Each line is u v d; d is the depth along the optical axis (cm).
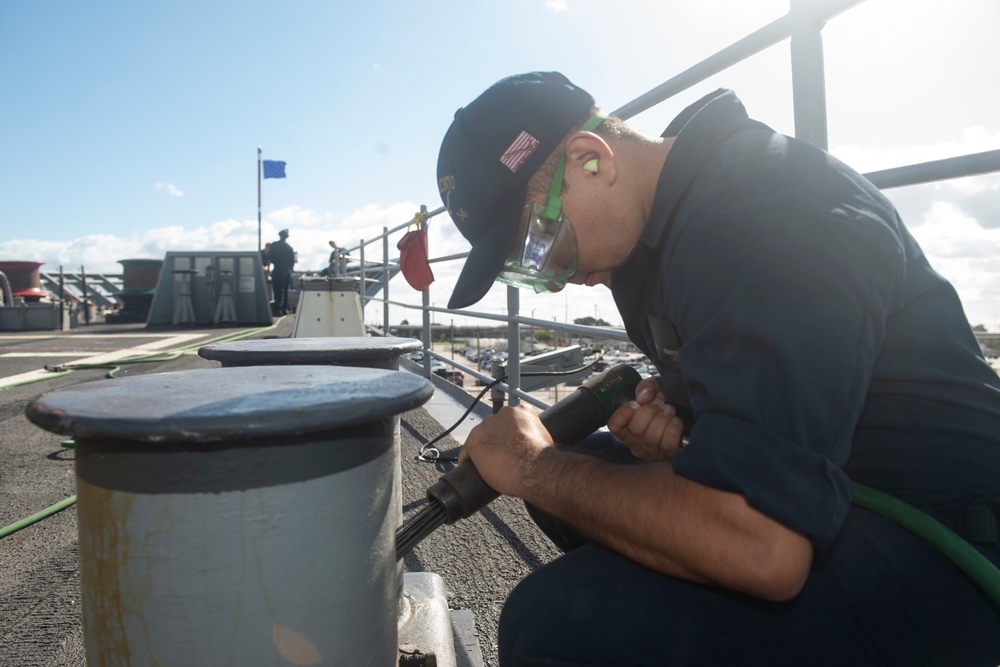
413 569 201
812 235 84
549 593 100
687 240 93
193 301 1407
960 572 90
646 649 91
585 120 112
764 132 102
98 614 80
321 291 544
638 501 87
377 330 969
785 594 79
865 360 83
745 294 84
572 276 124
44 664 152
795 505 76
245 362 139
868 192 95
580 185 109
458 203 117
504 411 114
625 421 128
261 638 78
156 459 75
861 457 95
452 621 165
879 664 90
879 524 92
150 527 76
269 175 1711
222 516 76
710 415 83
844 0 160
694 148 101
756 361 81
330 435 81
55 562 208
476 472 110
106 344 938
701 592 93
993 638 93
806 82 170
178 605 77
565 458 100
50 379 585
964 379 91
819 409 80
